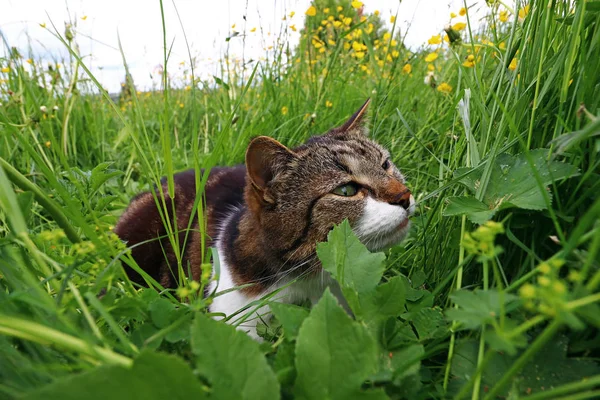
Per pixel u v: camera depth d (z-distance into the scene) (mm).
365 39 459
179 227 326
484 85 260
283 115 505
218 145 234
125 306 154
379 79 468
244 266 267
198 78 428
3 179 139
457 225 227
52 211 177
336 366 122
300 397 122
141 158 242
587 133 126
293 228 254
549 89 204
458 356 153
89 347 113
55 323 138
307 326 127
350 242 179
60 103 543
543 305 99
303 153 269
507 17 344
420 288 221
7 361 124
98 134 566
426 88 529
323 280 260
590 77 179
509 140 213
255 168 255
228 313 264
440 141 302
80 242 184
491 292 129
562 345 145
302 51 624
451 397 145
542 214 177
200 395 109
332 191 259
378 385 144
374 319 156
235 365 117
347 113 539
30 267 176
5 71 506
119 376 103
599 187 167
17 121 476
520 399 111
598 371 139
